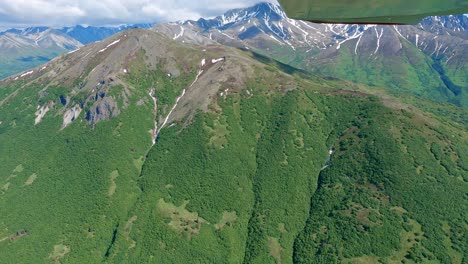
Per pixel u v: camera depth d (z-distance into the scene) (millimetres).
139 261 183875
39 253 196250
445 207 184125
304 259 176375
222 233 194375
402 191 191875
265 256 182750
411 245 168000
